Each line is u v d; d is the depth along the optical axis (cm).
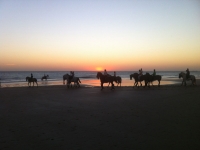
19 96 1959
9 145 660
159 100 1617
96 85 3531
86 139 712
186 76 3108
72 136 745
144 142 679
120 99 1700
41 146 650
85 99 1722
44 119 1009
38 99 1744
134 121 954
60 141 694
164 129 823
